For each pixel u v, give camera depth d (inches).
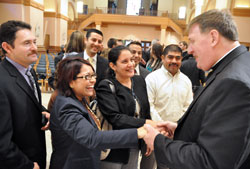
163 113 78.1
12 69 48.9
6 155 43.1
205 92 37.2
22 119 47.4
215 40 35.7
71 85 47.0
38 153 51.8
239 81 29.5
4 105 43.7
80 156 45.3
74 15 847.7
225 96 30.1
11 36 48.1
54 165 46.7
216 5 438.9
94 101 61.1
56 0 634.8
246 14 363.6
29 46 49.4
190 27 39.6
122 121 54.2
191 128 38.2
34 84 55.6
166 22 752.3
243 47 36.3
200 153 31.3
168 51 76.5
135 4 1171.9
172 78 78.4
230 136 28.5
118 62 59.0
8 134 43.9
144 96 65.6
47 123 53.0
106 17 767.7
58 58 126.2
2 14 430.6
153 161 72.1
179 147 34.6
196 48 38.3
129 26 801.6
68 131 41.8
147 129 40.5
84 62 48.1
